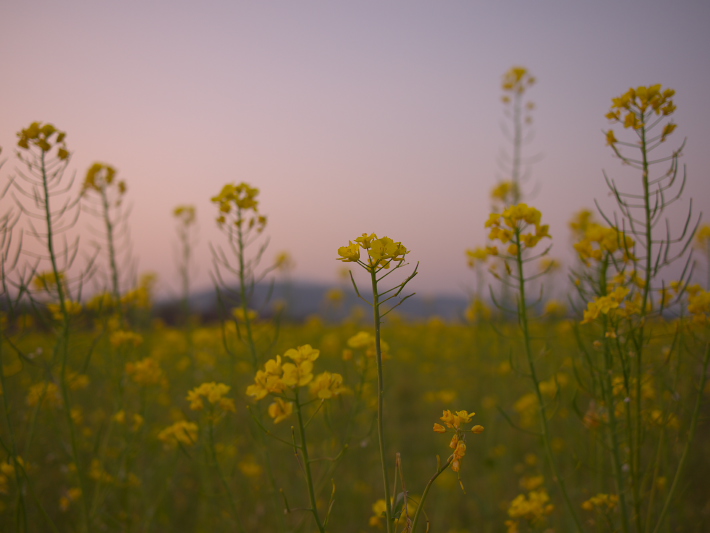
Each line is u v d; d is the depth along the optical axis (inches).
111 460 143.2
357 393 100.8
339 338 318.7
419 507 54.1
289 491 152.8
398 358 280.1
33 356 115.2
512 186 224.1
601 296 84.7
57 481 154.2
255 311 123.2
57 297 100.0
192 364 204.7
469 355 263.1
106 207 141.7
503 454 166.4
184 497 164.9
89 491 139.5
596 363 95.1
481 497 155.9
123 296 148.3
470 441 198.8
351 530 141.9
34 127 93.7
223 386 91.8
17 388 157.2
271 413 61.1
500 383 206.7
